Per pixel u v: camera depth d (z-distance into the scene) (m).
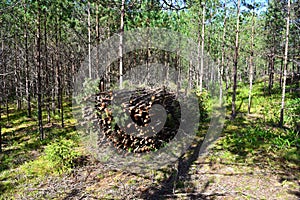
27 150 7.69
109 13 10.64
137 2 6.59
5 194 4.95
